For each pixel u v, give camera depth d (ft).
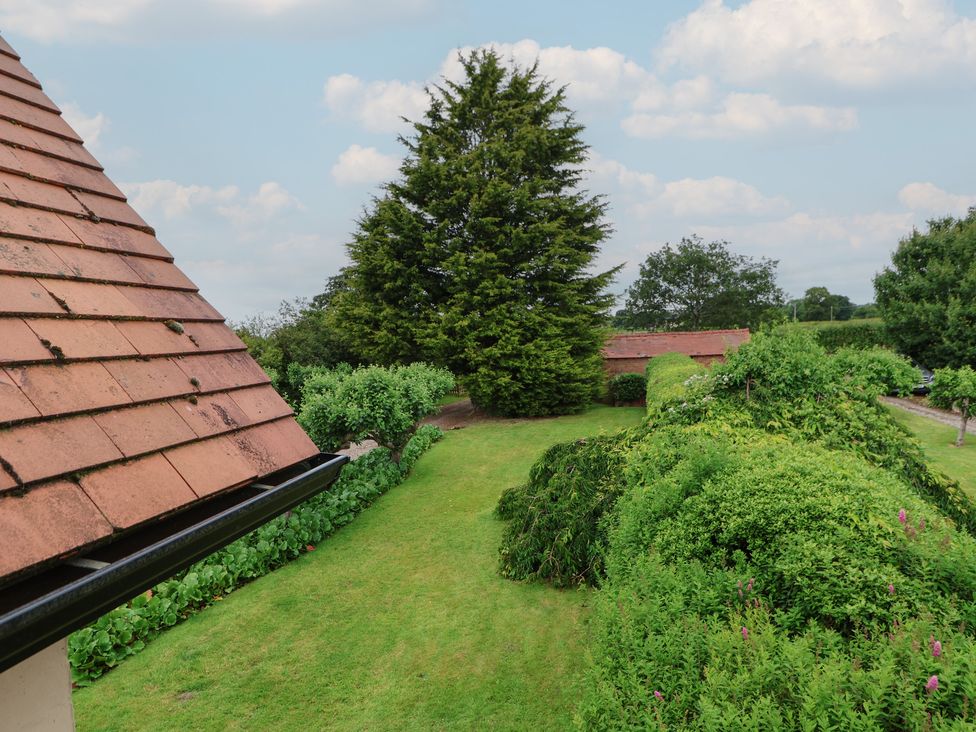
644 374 69.46
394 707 14.51
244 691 15.40
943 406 42.32
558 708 14.03
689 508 13.09
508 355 60.18
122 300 5.83
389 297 65.67
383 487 34.58
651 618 9.74
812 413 21.39
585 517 20.53
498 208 61.82
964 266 70.49
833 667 7.39
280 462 6.07
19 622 3.34
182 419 5.39
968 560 9.58
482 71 66.18
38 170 6.15
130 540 4.51
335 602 20.33
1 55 7.24
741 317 165.68
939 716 6.62
